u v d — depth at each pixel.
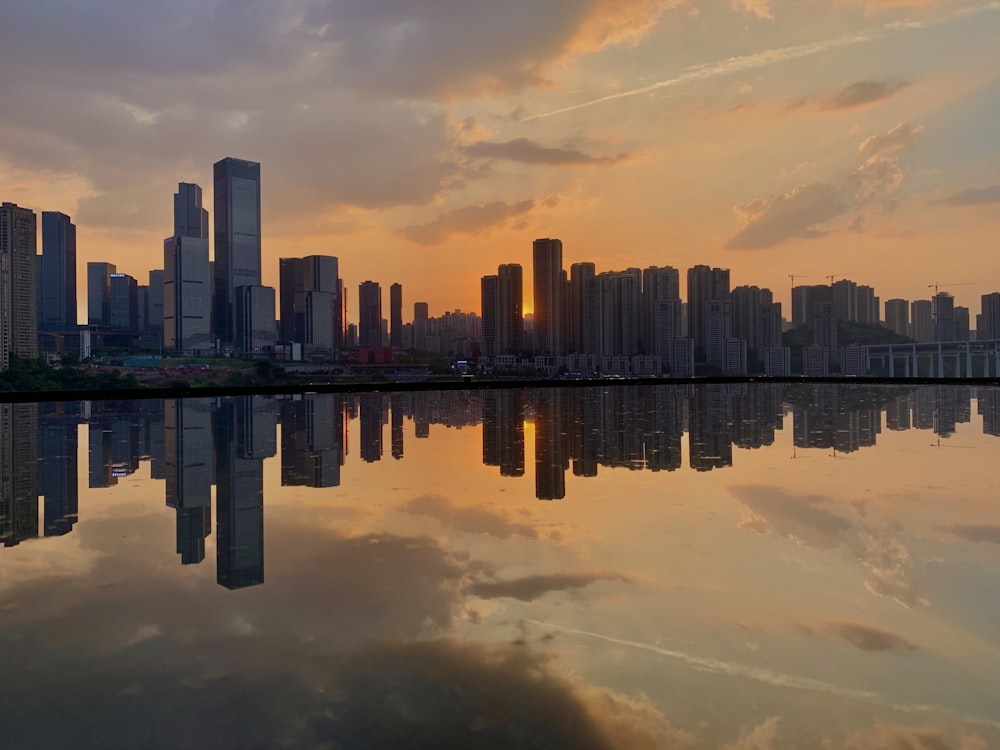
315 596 6.02
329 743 3.65
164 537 8.15
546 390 52.53
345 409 30.97
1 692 4.23
